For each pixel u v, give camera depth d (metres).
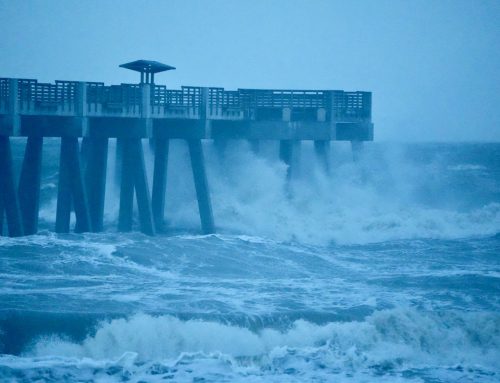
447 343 78.38
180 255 106.94
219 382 64.81
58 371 65.69
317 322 80.75
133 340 74.00
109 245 106.62
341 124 171.25
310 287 94.94
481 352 77.00
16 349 72.69
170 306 83.00
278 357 71.25
